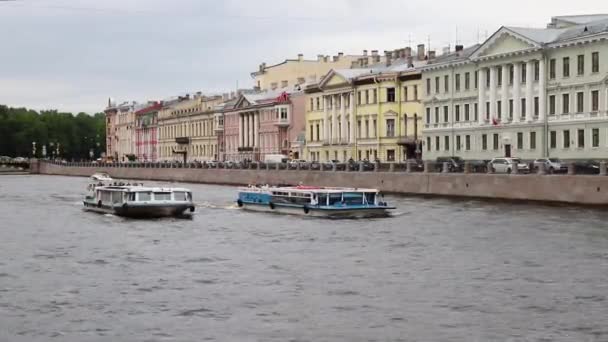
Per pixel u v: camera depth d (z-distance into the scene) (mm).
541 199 58062
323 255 35781
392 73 96812
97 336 22594
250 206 61719
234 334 22625
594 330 22656
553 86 74188
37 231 47188
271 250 37688
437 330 22812
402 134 96688
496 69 80812
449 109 87875
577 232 41281
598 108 69750
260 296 27047
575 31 73938
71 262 34594
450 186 66375
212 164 110812
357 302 26047
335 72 106312
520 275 29969
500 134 80438
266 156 110812
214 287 28609
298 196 56250
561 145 73688
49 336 22641
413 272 31000
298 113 120625
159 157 172500
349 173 78562
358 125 102750
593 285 28062
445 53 99312
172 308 25500
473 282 28859
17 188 101250
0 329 23312
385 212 53562
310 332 22766
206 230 46938
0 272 32000
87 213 60375
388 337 22250
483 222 46938
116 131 199625
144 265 33594
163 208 55875
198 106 154125
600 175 54188
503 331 22641
